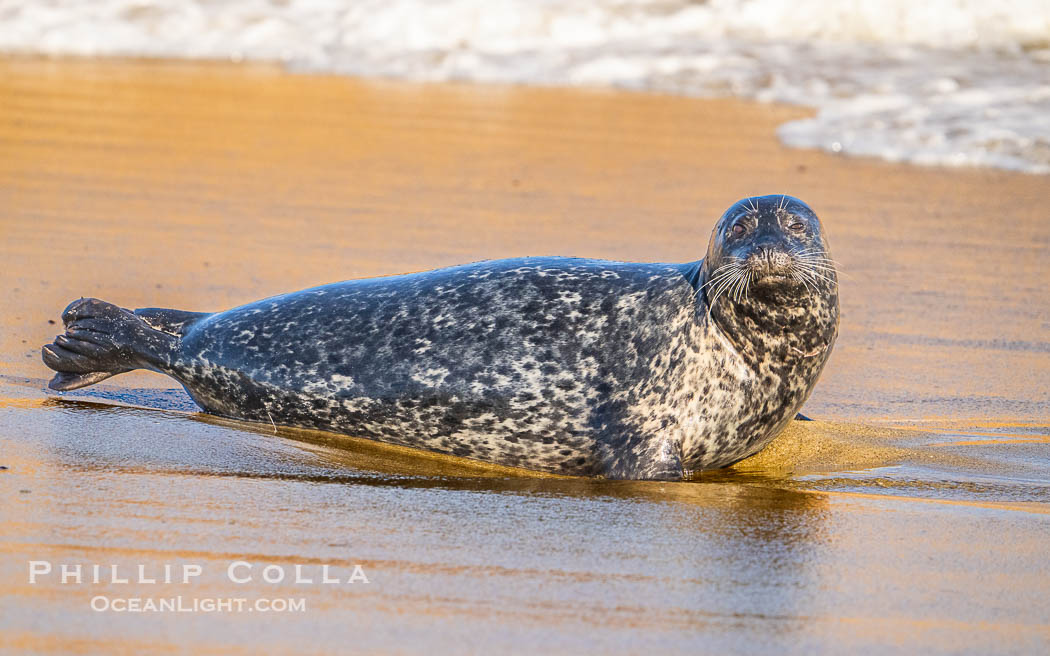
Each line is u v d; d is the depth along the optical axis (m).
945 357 22.33
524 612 11.77
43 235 27.72
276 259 26.83
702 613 11.89
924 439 18.41
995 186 34.72
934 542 14.01
